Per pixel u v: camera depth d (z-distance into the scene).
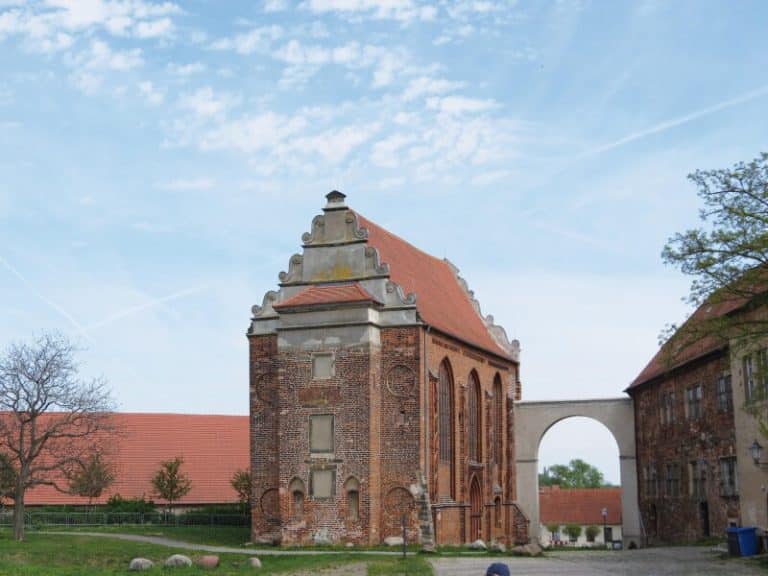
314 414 56.88
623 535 78.25
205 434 89.25
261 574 39.09
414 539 55.50
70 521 74.62
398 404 56.97
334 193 60.53
